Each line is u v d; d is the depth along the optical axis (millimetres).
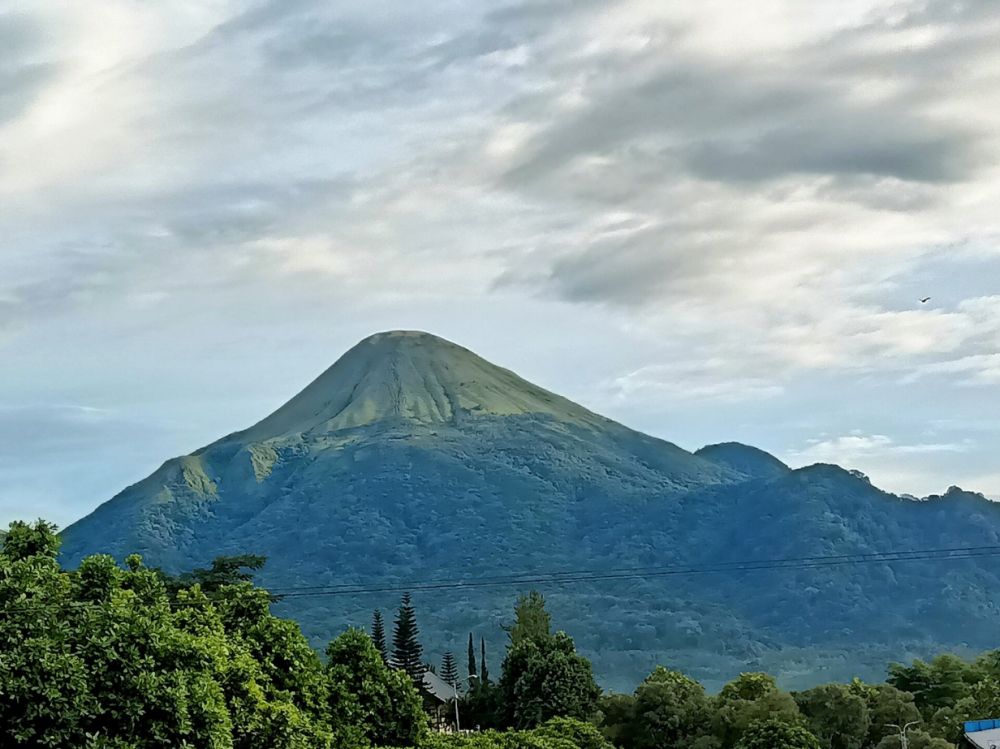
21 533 51562
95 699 41562
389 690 65750
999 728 111750
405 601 187250
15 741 40094
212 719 44156
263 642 57188
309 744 53531
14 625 42125
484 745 70812
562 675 118438
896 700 120625
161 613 47812
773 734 99688
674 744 112812
